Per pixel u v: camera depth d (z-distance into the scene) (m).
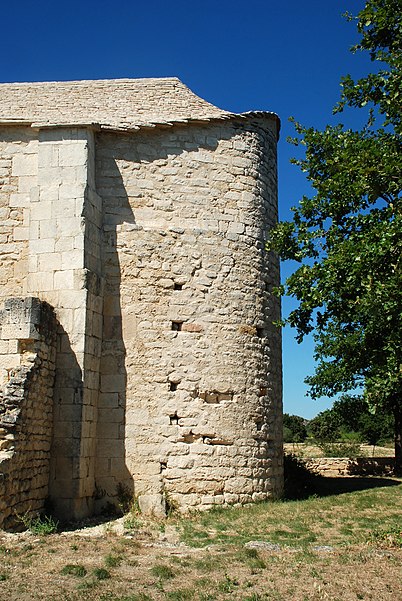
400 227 8.55
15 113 13.01
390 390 8.73
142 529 9.30
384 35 9.82
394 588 6.17
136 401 11.16
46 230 11.10
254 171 12.98
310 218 10.73
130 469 10.91
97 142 12.05
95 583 6.19
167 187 12.20
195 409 11.37
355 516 10.21
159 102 13.26
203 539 8.56
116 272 11.59
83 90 13.55
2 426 8.56
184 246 11.96
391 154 9.23
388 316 8.46
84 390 10.37
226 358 11.79
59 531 8.91
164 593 5.98
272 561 7.20
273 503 11.54
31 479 9.20
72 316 10.61
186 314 11.70
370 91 10.14
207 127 12.70
